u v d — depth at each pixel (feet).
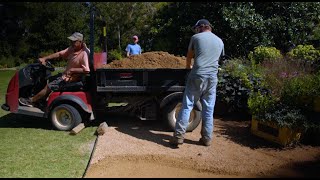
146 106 19.97
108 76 18.90
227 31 37.91
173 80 19.11
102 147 16.98
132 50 31.58
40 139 18.51
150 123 21.20
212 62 16.71
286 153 16.51
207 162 15.38
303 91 17.85
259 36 36.83
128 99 20.06
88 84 20.15
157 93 19.65
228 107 22.66
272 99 18.86
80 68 19.84
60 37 60.03
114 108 20.57
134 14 58.13
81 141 18.13
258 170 14.66
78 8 62.85
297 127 17.04
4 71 51.52
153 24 51.70
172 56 21.21
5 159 15.78
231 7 37.55
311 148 17.11
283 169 14.78
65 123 20.03
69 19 60.90
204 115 17.21
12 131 20.03
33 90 21.83
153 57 20.88
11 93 20.70
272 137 17.72
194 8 41.22
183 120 16.94
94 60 21.89
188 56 17.65
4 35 63.00
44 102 21.17
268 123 17.84
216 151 16.69
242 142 17.94
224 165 15.08
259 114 18.19
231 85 22.12
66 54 20.99
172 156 15.99
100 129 18.92
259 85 21.77
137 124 20.98
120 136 18.63
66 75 20.15
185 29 41.32
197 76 16.57
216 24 38.58
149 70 18.79
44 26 60.80
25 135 19.21
